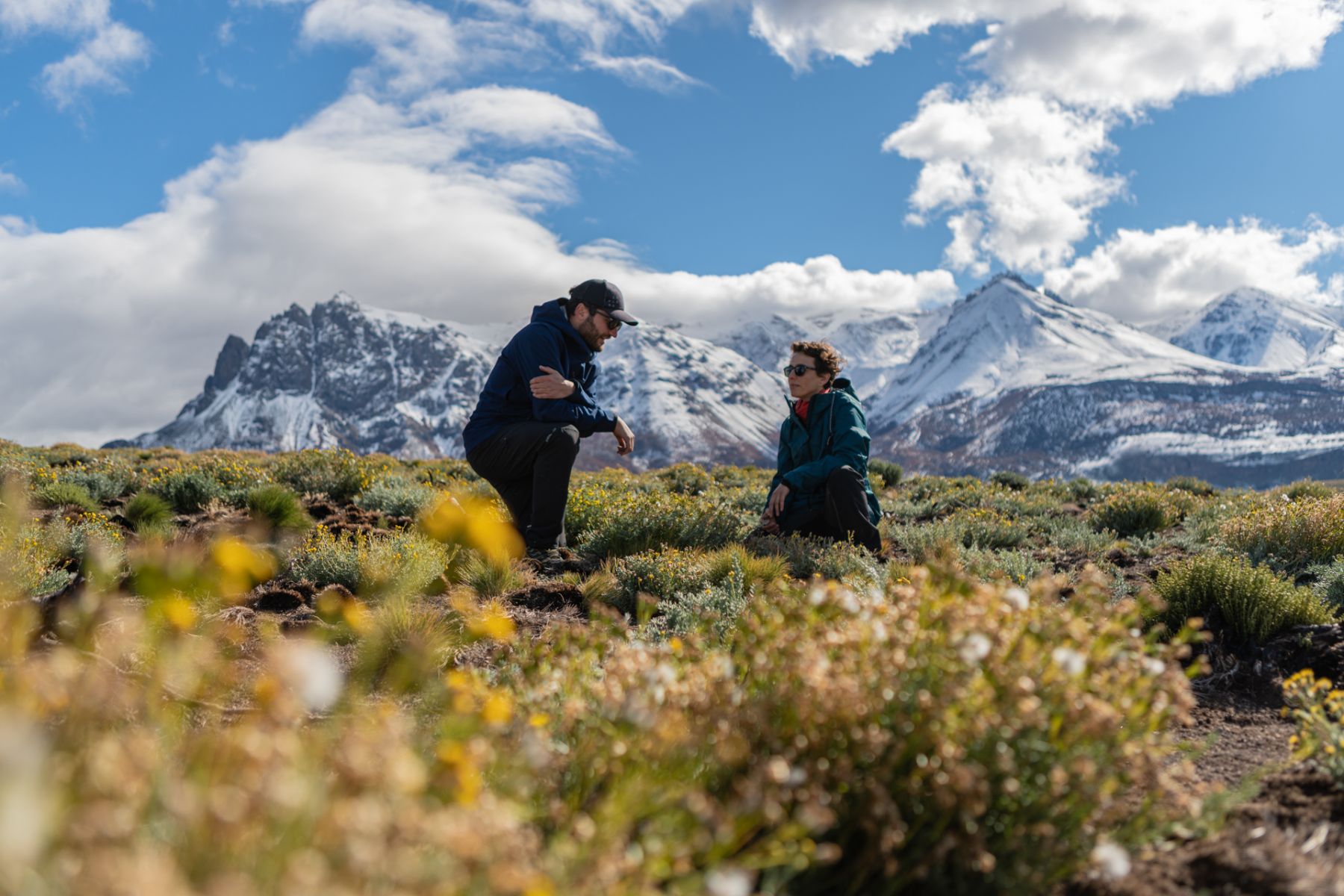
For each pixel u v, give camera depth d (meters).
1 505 6.05
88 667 2.12
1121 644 2.48
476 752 1.93
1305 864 2.25
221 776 1.45
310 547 6.32
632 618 5.33
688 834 1.74
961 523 8.88
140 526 7.74
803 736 2.10
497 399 7.04
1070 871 2.10
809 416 7.80
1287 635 4.55
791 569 6.54
